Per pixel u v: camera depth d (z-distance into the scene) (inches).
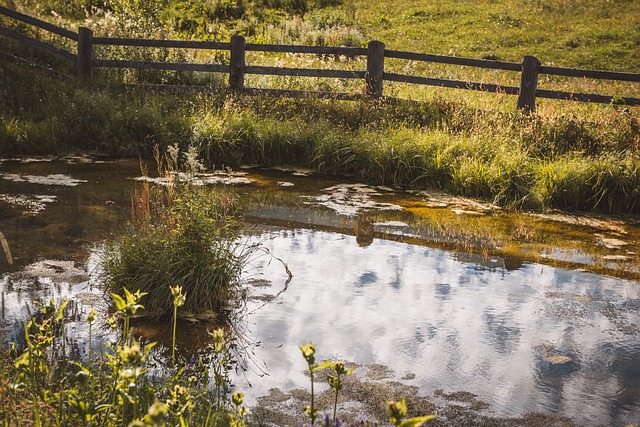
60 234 241.3
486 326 183.3
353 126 414.3
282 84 514.9
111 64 486.0
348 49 450.9
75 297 188.4
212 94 441.1
